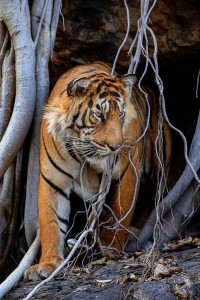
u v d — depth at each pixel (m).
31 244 10.58
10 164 10.39
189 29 11.02
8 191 10.64
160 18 11.08
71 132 9.16
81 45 11.41
